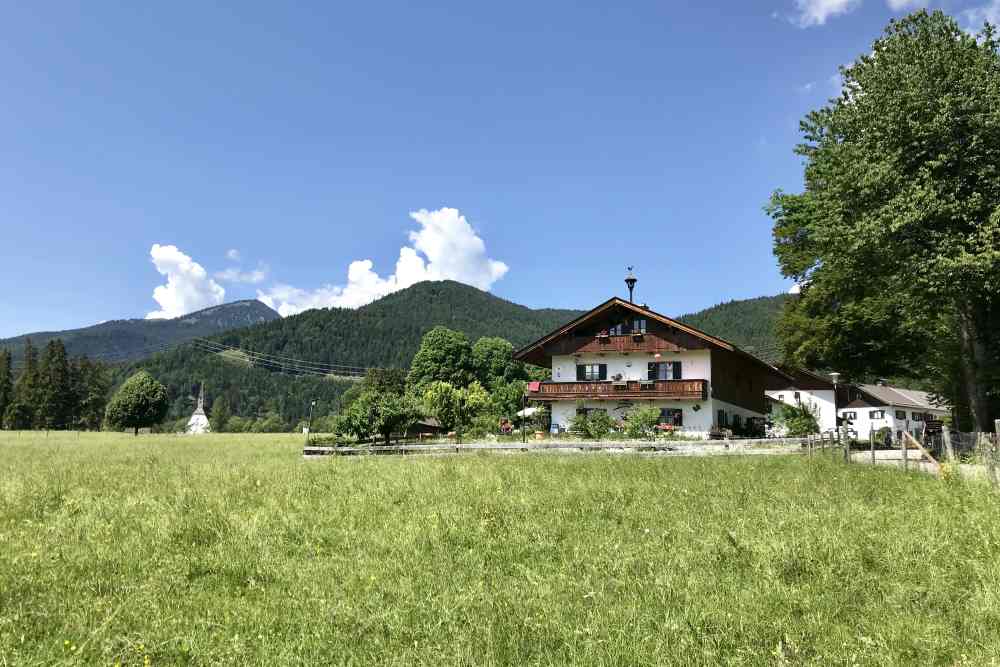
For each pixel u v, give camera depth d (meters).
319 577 7.61
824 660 5.14
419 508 11.81
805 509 10.54
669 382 39.62
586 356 43.59
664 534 9.22
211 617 6.30
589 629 5.69
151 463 25.02
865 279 27.92
